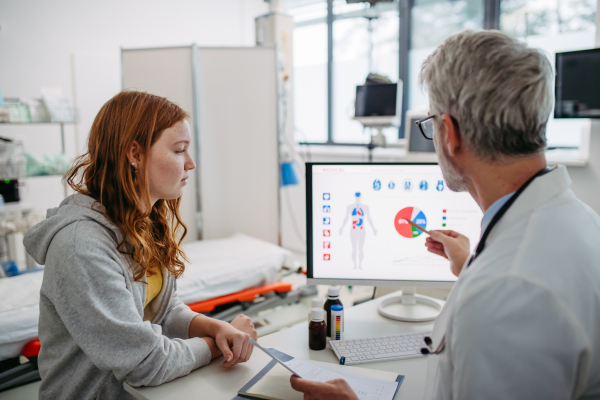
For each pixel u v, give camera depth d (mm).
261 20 3975
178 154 1062
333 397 811
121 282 958
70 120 3152
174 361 972
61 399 1022
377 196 1288
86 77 4039
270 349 1122
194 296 2451
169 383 968
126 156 1015
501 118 639
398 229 1295
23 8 3676
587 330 560
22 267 3219
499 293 566
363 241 1305
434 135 766
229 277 2611
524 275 564
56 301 925
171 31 4520
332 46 4461
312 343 1139
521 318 546
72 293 912
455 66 669
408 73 3963
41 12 3766
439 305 1375
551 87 656
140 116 1007
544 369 538
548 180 659
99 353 908
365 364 1053
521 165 672
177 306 1249
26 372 1996
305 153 4617
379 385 931
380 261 1309
